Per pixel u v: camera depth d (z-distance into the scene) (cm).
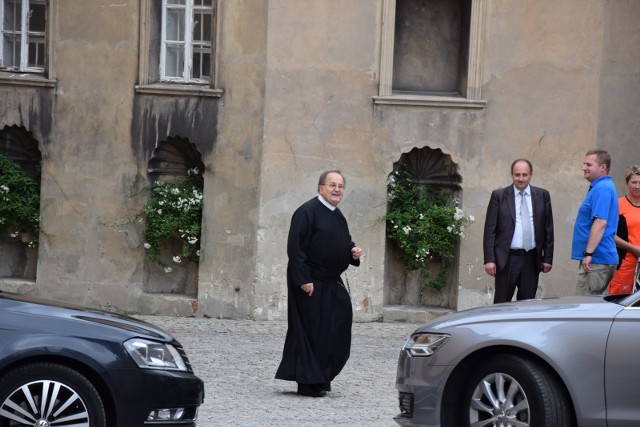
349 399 1493
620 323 1045
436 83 2356
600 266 1694
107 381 1035
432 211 2280
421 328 1156
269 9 2242
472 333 1100
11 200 2386
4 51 2409
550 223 1777
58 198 2359
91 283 2356
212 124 2288
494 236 1777
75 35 2341
